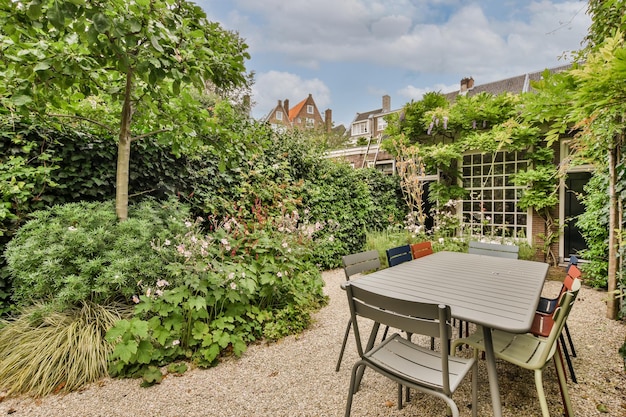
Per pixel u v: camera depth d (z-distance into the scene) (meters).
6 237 3.04
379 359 1.83
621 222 3.46
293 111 34.31
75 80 2.52
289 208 4.83
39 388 2.19
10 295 3.02
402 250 3.43
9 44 2.26
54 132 3.31
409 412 2.04
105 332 2.56
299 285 3.76
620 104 2.41
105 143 3.62
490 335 1.70
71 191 3.38
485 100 6.90
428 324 1.50
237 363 2.67
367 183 7.29
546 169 6.12
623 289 3.37
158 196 4.00
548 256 6.31
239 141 3.56
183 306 2.75
